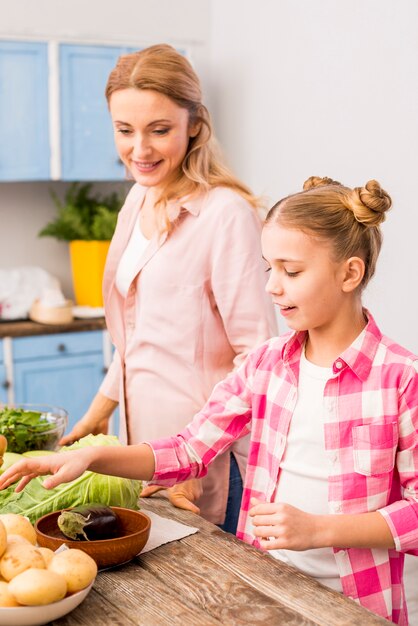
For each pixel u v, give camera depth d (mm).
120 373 2055
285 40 3723
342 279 1368
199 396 1945
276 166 3867
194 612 1175
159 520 1513
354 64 3332
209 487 1934
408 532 1317
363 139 3324
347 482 1395
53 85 3779
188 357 1935
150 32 4152
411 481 1373
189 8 4219
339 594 1228
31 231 4188
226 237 1872
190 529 1469
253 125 4004
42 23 3891
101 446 1418
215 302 1945
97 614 1173
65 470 1350
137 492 1525
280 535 1264
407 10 3043
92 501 1456
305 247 1337
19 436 1688
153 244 1942
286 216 1349
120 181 4301
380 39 3186
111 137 3953
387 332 3262
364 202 1348
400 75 3107
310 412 1437
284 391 1479
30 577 1111
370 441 1381
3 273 3898
